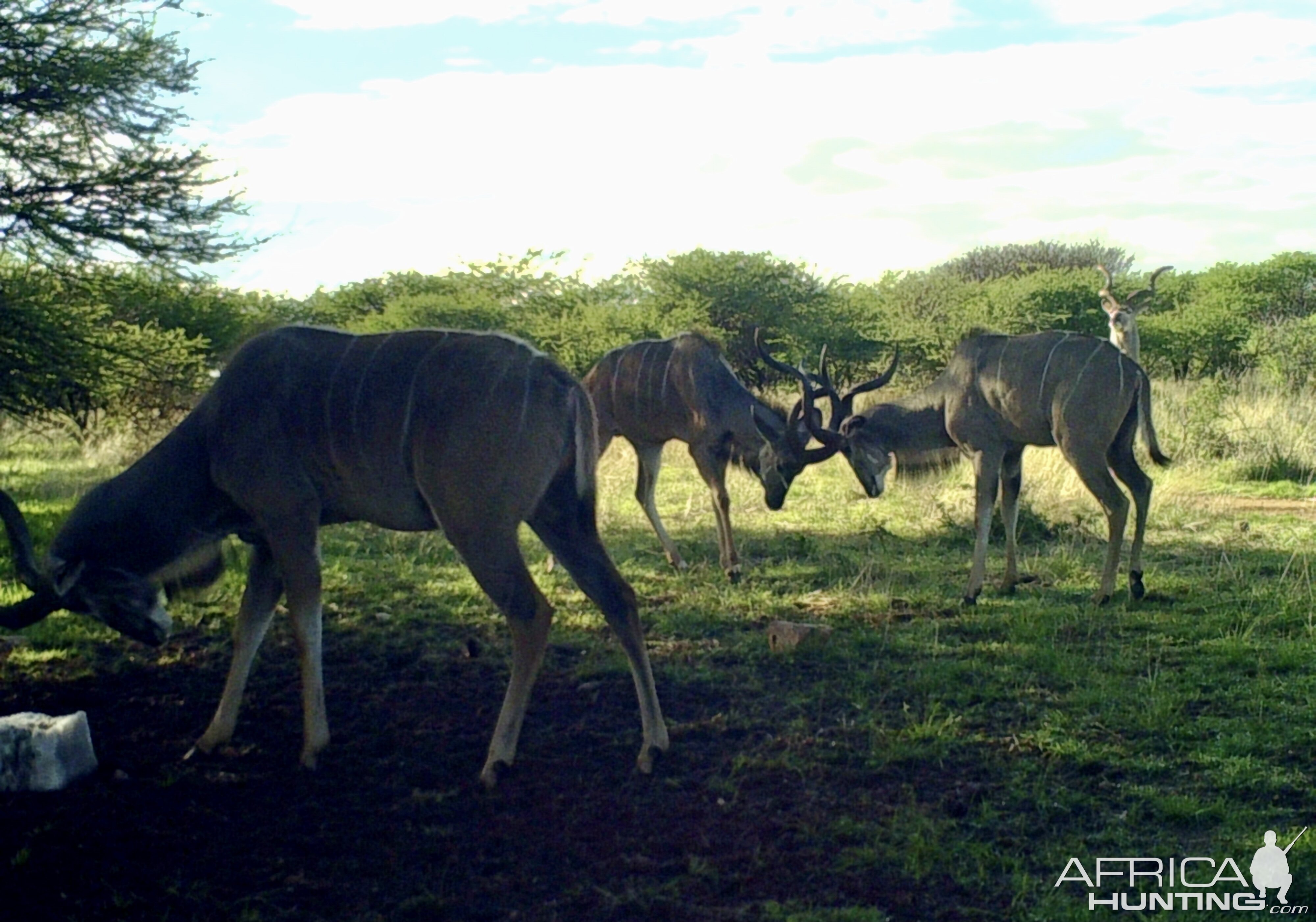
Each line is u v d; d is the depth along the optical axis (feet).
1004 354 24.82
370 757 16.48
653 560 28.04
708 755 16.38
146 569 16.65
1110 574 23.40
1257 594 23.02
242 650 16.83
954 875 13.11
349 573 26.25
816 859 13.50
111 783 15.51
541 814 14.66
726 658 20.48
